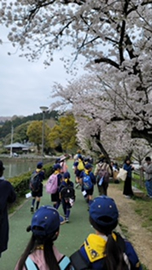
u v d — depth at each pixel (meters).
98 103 9.00
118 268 1.61
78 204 8.68
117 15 4.77
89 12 4.78
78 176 11.28
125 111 5.91
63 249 4.65
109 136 13.59
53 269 1.58
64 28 5.70
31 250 1.68
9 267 3.88
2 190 3.14
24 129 93.81
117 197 10.48
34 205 7.95
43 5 5.25
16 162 47.88
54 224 1.70
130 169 10.40
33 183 7.18
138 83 5.37
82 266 1.66
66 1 5.18
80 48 5.71
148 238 5.49
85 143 22.42
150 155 15.08
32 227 1.70
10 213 7.18
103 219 1.76
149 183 9.99
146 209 8.16
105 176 8.00
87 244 1.75
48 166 18.61
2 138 105.75
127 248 1.76
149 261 4.28
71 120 46.59
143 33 5.38
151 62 5.04
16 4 5.27
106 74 6.46
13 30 5.57
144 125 5.61
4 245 3.08
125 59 5.42
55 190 6.95
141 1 4.80
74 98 10.67
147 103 5.61
